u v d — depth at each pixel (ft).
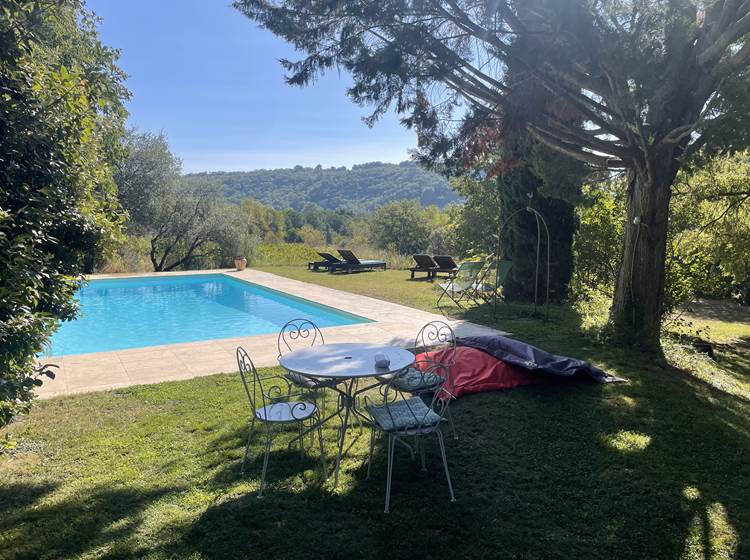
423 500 10.29
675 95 19.80
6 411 11.08
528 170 34.50
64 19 19.34
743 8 17.38
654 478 11.32
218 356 21.42
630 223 22.57
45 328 11.80
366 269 61.26
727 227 32.63
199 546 8.71
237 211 75.97
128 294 49.70
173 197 68.59
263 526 9.33
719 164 31.24
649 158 20.39
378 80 18.20
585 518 9.75
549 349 22.43
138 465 11.68
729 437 13.69
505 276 34.50
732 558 8.66
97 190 16.19
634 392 16.72
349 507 10.01
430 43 18.10
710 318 42.37
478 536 9.13
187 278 57.26
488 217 65.51
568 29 16.66
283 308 41.29
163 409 15.17
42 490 10.53
